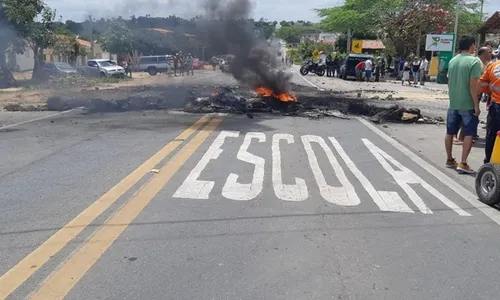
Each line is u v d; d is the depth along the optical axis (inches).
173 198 217.0
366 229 186.9
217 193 226.2
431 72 1327.5
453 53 1190.3
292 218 196.1
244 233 178.2
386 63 1769.2
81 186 233.9
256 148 334.0
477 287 142.1
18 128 410.3
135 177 250.2
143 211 199.0
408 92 922.1
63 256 154.9
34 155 303.3
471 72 270.7
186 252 160.4
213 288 136.8
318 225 189.3
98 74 1417.3
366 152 337.1
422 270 152.4
